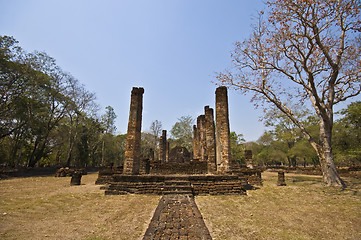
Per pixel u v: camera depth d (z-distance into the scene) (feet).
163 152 89.61
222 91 38.22
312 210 21.34
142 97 42.52
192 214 18.42
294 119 49.08
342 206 23.03
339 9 36.60
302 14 36.32
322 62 44.60
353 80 42.24
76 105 96.02
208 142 38.93
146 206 22.44
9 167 72.59
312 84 40.50
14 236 13.69
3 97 69.31
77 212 19.90
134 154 37.50
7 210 20.26
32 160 85.56
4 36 65.87
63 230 14.97
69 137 93.56
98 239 13.38
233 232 14.89
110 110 141.08
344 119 73.05
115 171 43.34
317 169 79.77
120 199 26.27
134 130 38.42
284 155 116.16
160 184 31.01
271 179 59.57
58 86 90.33
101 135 126.93
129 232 14.66
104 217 18.24
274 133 114.42
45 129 84.28
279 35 41.70
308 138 46.85
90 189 34.73
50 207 21.77
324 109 41.91
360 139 69.26
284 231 15.19
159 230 14.39
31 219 17.51
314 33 38.32
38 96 80.12
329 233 14.87
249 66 51.80
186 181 31.32
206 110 56.90
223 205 23.39
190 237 13.17
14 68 68.23
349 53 41.83
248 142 157.69
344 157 68.23
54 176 66.49
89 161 120.78
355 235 14.51
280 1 37.65
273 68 47.42
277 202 25.17
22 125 75.25
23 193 30.66
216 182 31.68
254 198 27.68
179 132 143.13
